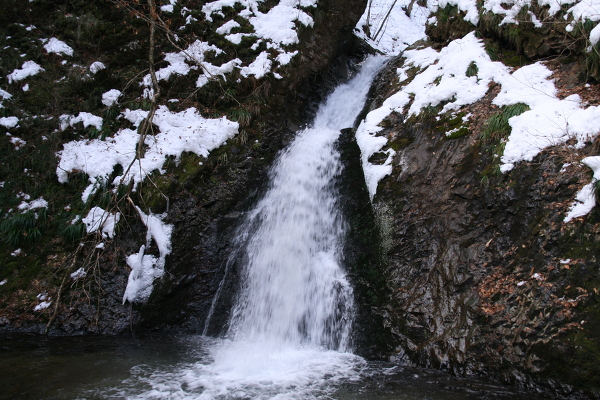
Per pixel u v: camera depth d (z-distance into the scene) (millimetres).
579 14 7156
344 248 7574
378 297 6605
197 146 8992
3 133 8805
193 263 7926
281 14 11508
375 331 6309
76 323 7039
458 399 4551
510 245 5820
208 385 4965
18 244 7645
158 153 8773
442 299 5965
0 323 6883
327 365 5750
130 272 7535
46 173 8516
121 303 7332
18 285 7277
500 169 6383
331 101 12031
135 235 7906
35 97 9367
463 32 9758
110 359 5777
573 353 4570
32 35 10164
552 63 7625
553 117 6434
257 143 9570
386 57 13336
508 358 5000
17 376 5039
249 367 5637
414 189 7355
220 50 10586
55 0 10531
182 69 10312
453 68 8758
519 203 6012
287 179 9305
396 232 7078
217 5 11094
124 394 4633
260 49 10805
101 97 9781
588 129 5930
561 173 5820
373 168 8148
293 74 10883
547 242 5441
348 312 6738
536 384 4699
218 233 8281
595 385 4348
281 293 7527
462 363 5293
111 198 7914
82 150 8875
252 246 8266
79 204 8219
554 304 4965
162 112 9688
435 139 7773
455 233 6402
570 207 5477
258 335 7238
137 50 10375
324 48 12023
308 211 8539
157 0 10773
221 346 6633
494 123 6953
